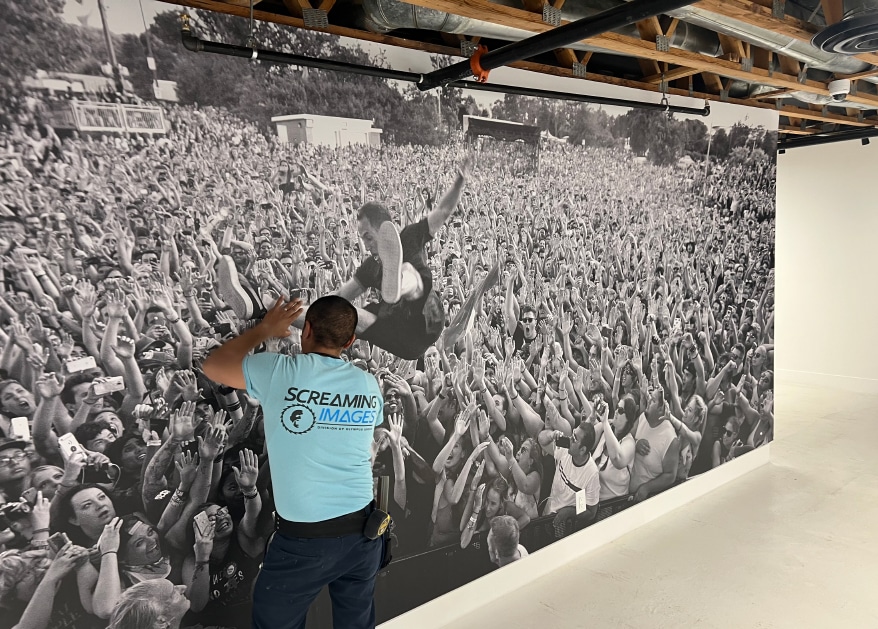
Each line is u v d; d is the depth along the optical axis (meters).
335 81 2.65
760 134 4.90
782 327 8.23
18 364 2.00
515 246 3.39
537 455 3.57
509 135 3.30
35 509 2.05
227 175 2.39
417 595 3.07
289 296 2.58
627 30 3.15
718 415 4.78
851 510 4.35
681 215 4.34
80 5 2.04
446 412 3.14
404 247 2.93
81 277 2.10
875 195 7.34
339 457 2.24
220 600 2.46
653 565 3.68
